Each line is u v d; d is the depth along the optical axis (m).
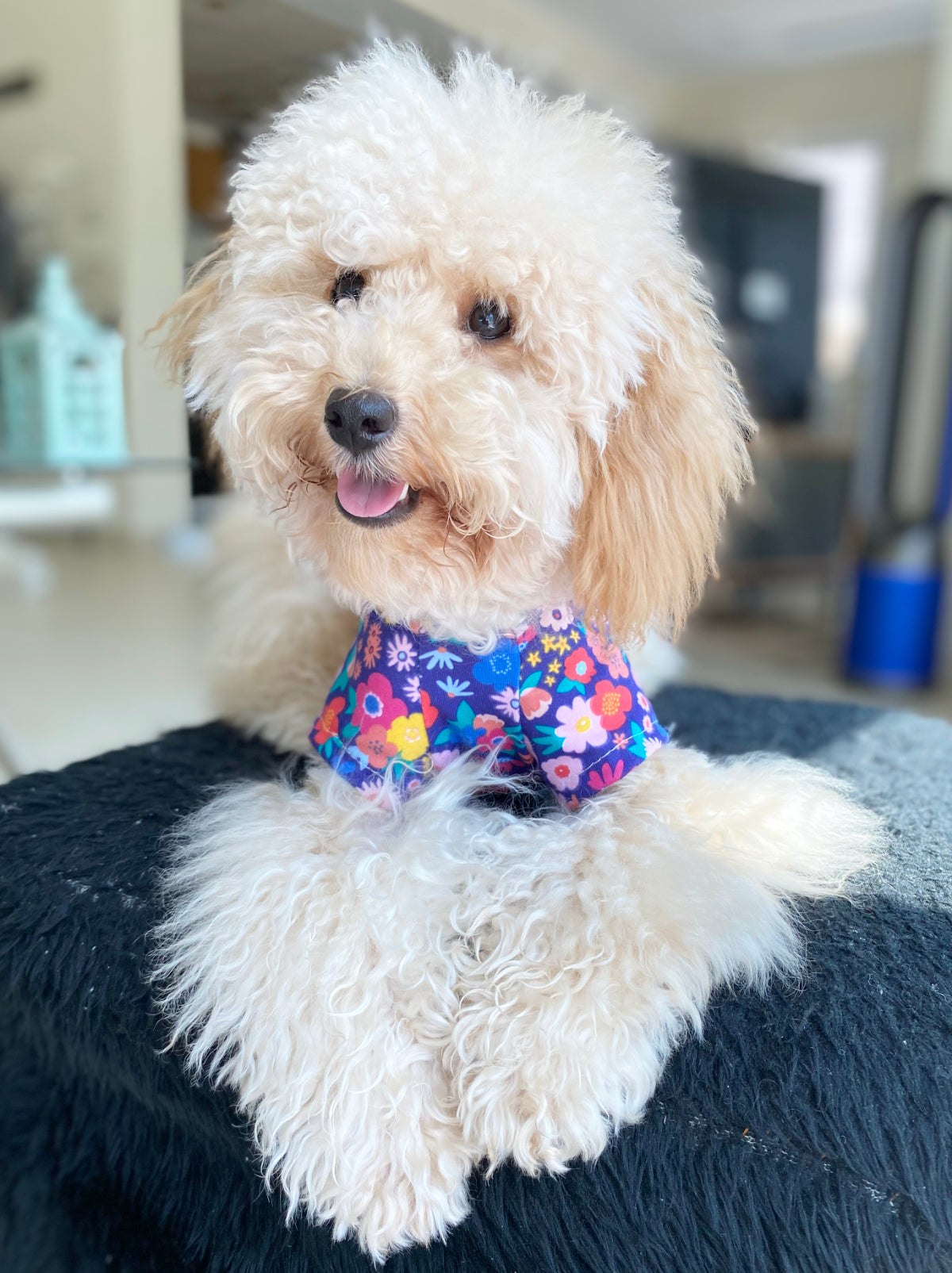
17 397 1.39
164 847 0.81
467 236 0.70
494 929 0.68
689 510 0.81
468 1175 0.62
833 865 0.78
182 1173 0.76
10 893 0.78
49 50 1.25
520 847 0.73
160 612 2.76
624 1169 0.61
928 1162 0.60
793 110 4.27
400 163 0.71
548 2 3.54
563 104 0.82
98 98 1.21
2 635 2.57
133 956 0.71
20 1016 0.81
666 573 0.80
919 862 0.81
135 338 1.21
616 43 3.89
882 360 2.74
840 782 0.93
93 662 2.33
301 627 1.04
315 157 0.73
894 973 0.67
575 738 0.80
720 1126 0.61
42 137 1.30
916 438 2.84
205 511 1.32
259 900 0.69
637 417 0.79
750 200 3.18
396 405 0.68
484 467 0.69
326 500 0.77
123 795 0.91
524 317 0.72
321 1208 0.61
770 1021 0.63
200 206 1.18
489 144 0.72
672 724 1.10
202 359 0.82
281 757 1.00
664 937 0.65
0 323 1.41
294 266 0.77
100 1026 0.71
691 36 3.87
